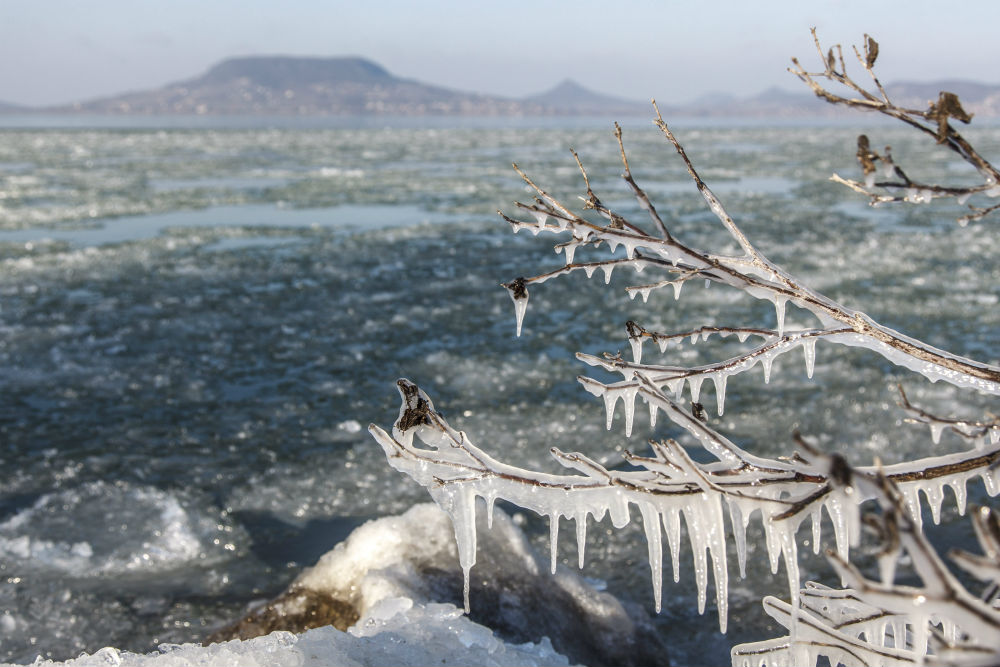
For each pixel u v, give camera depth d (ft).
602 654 15.10
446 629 10.97
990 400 30.27
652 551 7.11
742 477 6.73
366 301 46.39
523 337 39.45
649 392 7.14
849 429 28.12
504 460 26.21
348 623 14.19
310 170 132.87
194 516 22.44
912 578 19.42
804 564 20.24
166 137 252.21
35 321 41.45
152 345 37.91
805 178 115.34
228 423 29.01
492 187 105.29
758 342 38.04
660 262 7.61
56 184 106.42
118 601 18.72
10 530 21.38
